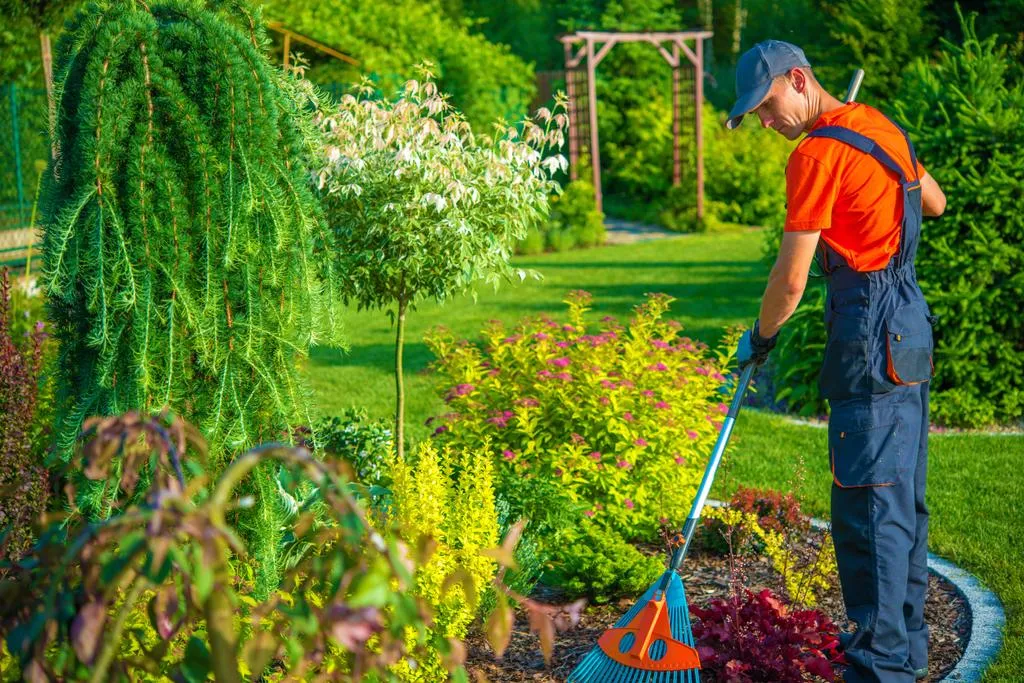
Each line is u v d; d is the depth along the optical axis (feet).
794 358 23.97
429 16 64.08
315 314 10.91
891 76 36.50
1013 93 22.18
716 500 16.60
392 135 14.24
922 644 10.68
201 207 9.95
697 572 13.98
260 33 11.29
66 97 9.98
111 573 4.83
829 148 9.59
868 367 9.68
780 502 15.10
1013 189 21.43
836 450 9.92
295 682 6.81
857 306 9.78
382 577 5.07
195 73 10.07
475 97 61.26
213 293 10.09
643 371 16.43
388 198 14.25
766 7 90.99
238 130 10.05
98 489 9.56
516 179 14.67
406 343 31.78
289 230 10.55
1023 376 22.08
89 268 9.81
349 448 15.33
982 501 16.61
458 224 14.12
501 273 15.30
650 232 60.54
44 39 29.09
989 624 11.87
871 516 9.75
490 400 16.48
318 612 5.60
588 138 69.77
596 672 10.03
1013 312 21.80
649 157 67.46
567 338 17.43
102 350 9.78
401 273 14.75
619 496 14.96
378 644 9.25
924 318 9.92
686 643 9.87
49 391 14.48
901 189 9.70
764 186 62.54
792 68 10.09
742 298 37.93
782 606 10.90
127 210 9.79
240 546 4.92
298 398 10.86
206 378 10.33
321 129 14.44
